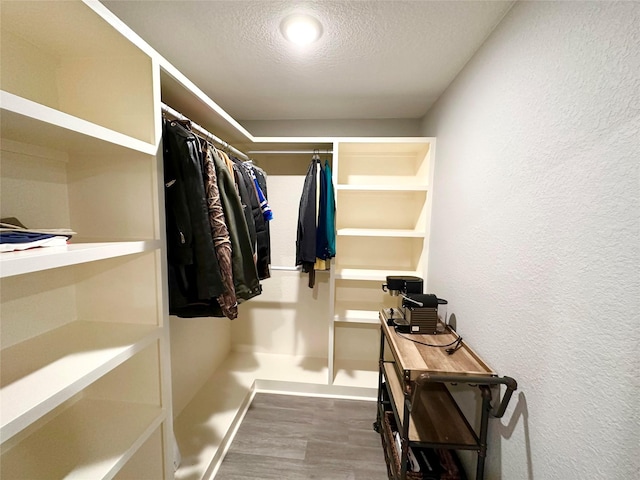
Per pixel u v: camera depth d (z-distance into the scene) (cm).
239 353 247
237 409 172
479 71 123
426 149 190
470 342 126
